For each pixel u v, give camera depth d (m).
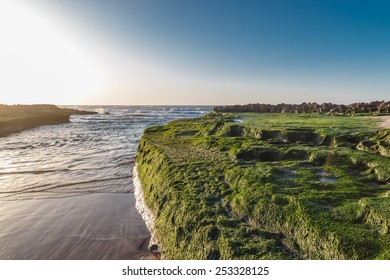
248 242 7.40
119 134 53.19
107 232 11.64
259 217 8.52
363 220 7.06
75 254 10.06
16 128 63.16
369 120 26.30
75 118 112.00
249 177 10.62
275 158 13.96
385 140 12.77
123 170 22.83
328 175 10.75
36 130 63.38
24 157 29.33
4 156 29.97
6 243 10.98
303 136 16.69
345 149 13.48
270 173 10.80
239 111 73.50
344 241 6.36
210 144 18.19
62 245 10.71
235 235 7.73
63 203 15.27
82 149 34.75
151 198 12.94
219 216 8.76
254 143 16.41
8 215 13.68
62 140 44.69
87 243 10.80
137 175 19.67
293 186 9.57
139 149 25.50
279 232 7.79
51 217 13.37
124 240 10.88
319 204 8.07
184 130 27.36
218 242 7.72
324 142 15.57
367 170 10.84
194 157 15.27
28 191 17.44
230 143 17.36
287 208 8.13
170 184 11.97
